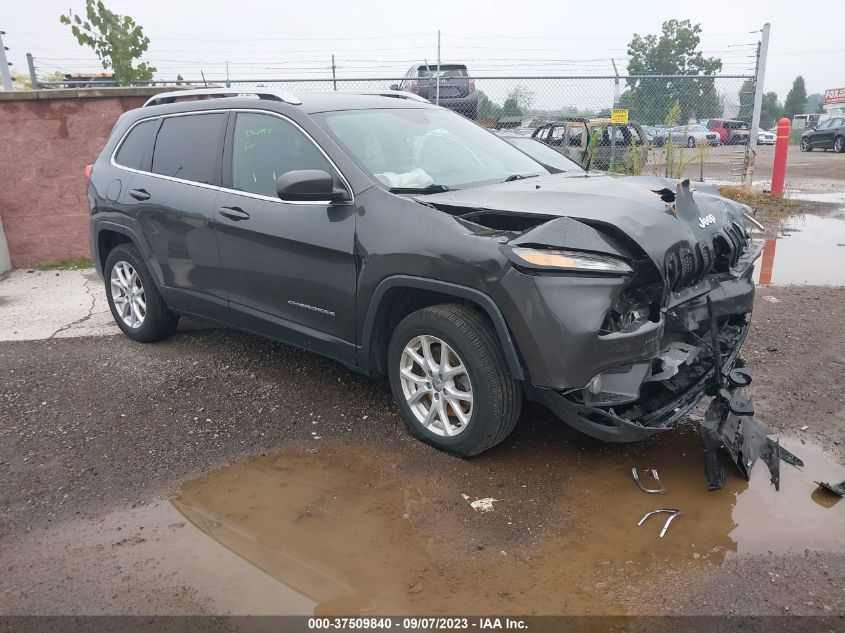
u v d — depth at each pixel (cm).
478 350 332
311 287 401
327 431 402
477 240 325
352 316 384
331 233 381
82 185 863
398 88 1261
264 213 417
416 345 368
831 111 6619
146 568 287
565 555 287
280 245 409
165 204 484
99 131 853
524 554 289
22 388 472
